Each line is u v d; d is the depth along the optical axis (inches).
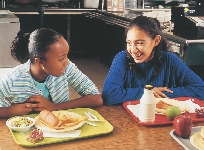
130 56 80.3
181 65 84.0
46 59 62.6
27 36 69.2
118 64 81.1
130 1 250.5
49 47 61.7
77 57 265.0
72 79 75.6
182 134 56.6
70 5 265.1
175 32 146.9
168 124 63.5
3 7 240.2
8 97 70.0
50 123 59.2
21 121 60.3
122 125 62.9
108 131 58.7
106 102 75.4
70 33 260.1
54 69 63.5
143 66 81.0
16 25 164.7
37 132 55.5
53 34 62.8
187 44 131.0
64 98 75.2
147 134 59.2
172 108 64.4
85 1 257.9
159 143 55.8
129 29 74.4
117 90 76.4
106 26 236.7
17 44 69.7
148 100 62.6
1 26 161.9
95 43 262.5
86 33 262.7
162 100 73.3
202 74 137.4
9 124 60.1
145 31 72.7
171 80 84.2
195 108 71.6
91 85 75.5
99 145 54.6
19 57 70.7
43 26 252.4
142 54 74.0
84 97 72.9
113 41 223.3
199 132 57.6
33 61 65.6
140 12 229.5
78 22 259.1
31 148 53.2
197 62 136.9
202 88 81.9
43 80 71.1
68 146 54.0
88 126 61.1
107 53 239.5
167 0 258.4
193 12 140.2
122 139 57.0
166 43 86.1
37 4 256.8
